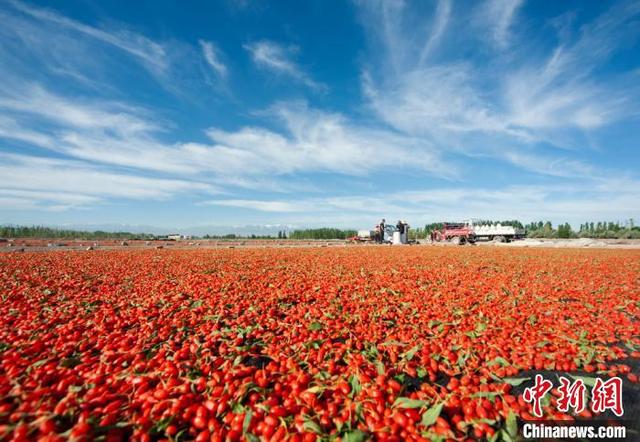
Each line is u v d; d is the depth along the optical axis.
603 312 6.68
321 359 4.28
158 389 3.42
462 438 2.84
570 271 12.16
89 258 16.28
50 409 3.04
